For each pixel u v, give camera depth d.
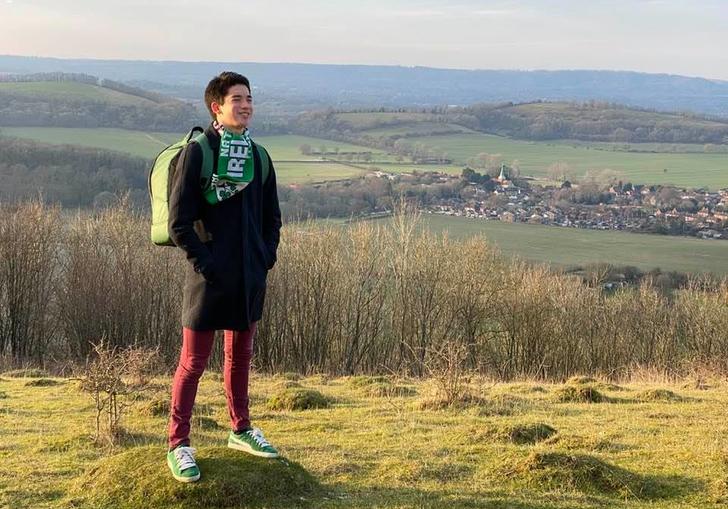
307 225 37.59
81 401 13.41
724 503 6.44
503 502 6.24
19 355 35.12
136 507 5.84
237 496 5.87
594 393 13.62
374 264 36.62
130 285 35.16
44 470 7.41
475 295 35.97
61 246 36.81
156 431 9.95
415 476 6.95
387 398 13.99
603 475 6.82
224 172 5.72
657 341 36.09
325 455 8.02
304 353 35.50
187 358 6.04
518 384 16.97
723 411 12.18
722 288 36.38
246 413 6.56
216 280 5.81
